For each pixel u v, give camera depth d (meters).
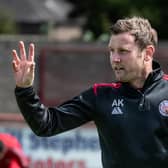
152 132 9.51
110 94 9.84
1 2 105.56
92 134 23.77
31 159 23.91
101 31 92.88
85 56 27.36
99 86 9.95
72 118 9.87
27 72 9.38
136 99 9.68
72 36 107.69
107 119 9.73
